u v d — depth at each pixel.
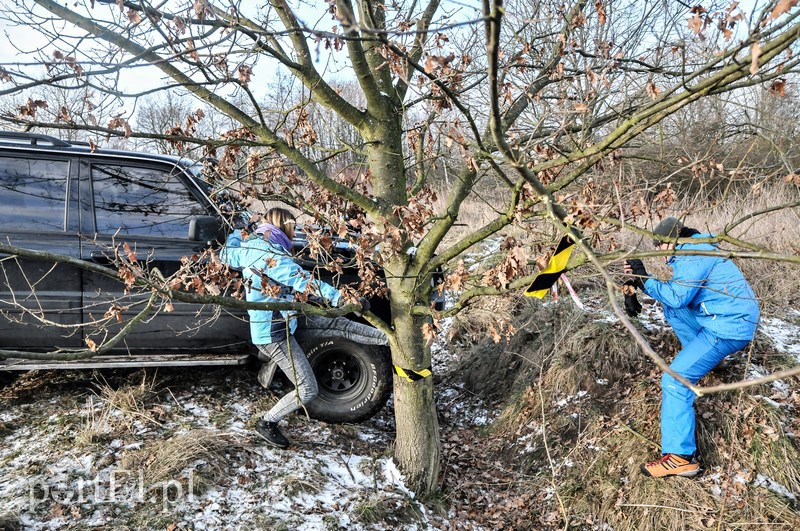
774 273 5.85
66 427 4.07
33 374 4.72
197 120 3.21
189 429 4.18
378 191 3.73
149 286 2.76
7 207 4.19
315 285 3.60
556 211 2.09
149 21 2.55
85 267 2.55
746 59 2.06
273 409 4.13
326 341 4.45
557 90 3.96
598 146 2.65
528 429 4.84
